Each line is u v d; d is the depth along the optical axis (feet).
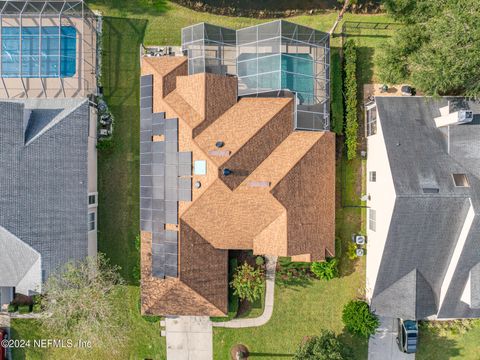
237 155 83.51
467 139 83.92
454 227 82.64
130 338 97.76
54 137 85.66
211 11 100.27
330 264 91.71
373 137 93.04
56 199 85.81
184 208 84.89
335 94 95.81
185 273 86.17
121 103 97.86
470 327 97.14
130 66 98.02
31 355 97.60
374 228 92.17
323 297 97.45
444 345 97.55
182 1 99.60
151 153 88.69
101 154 97.86
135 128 97.96
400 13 85.15
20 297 96.99
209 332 97.86
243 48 91.04
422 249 84.69
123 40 98.17
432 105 88.12
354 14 99.40
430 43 76.89
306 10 100.27
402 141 84.64
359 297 97.25
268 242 85.92
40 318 90.79
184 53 92.27
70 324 91.91
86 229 88.94
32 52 94.63
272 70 88.84
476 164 82.38
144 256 90.53
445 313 88.17
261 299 97.50
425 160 83.05
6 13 91.50
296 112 88.07
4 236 82.53
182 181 85.10
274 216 85.10
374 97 90.17
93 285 84.99
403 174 81.15
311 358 81.66
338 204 97.66
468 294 85.05
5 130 81.00
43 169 84.64
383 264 86.48
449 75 73.56
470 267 83.71
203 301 88.22
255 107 87.15
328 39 91.66
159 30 98.68
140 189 90.48
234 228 86.43
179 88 88.48
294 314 97.45
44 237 84.33
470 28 69.15
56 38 95.09
